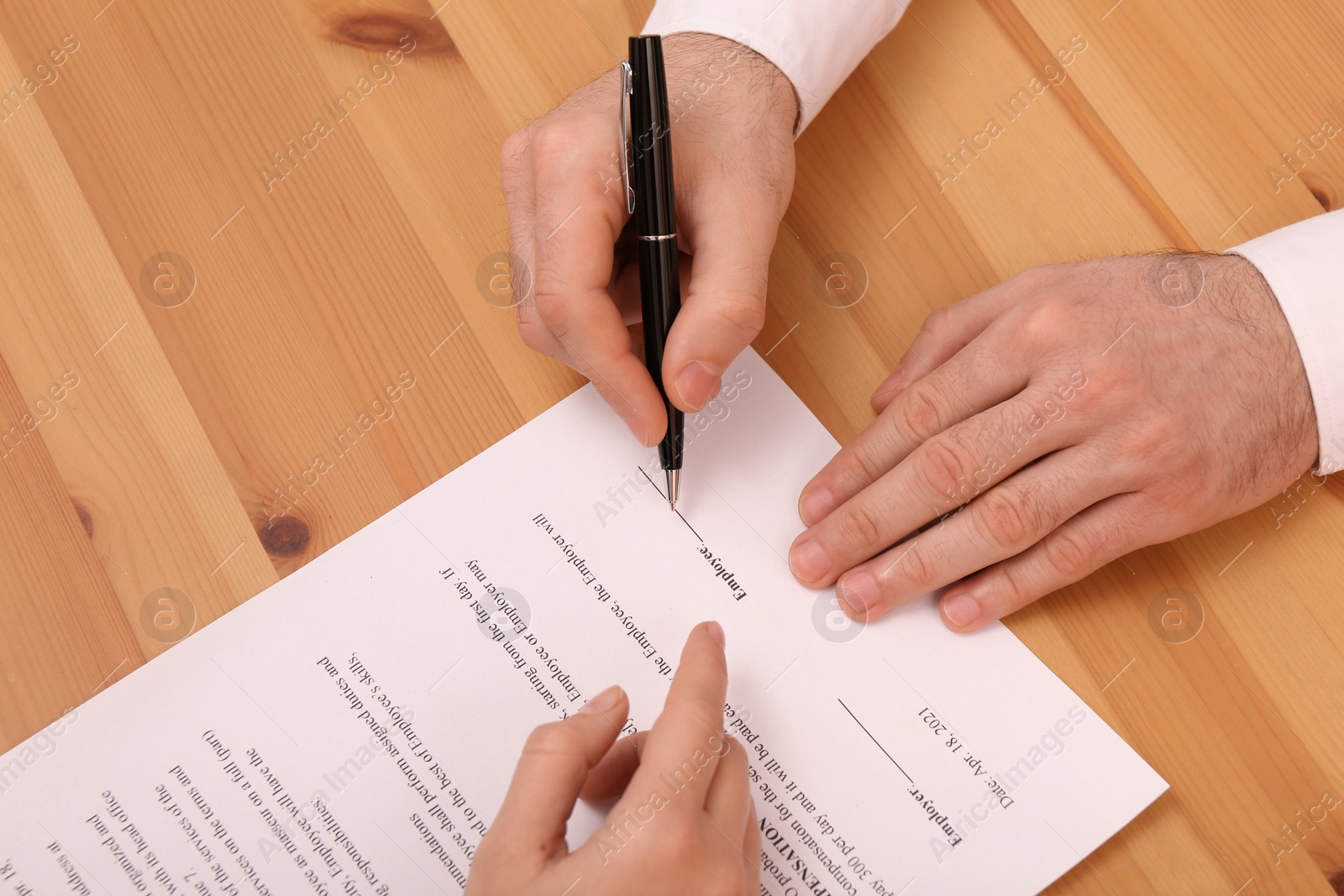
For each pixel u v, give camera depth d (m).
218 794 0.52
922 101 0.64
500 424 0.58
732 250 0.51
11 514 0.57
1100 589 0.56
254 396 0.58
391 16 0.65
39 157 0.62
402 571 0.55
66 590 0.56
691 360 0.51
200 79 0.64
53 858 0.51
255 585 0.56
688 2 0.60
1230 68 0.65
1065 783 0.53
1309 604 0.56
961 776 0.53
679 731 0.45
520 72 0.64
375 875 0.51
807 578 0.55
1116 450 0.52
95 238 0.61
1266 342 0.53
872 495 0.54
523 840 0.43
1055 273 0.57
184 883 0.51
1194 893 0.52
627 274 0.59
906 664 0.54
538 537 0.56
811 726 0.53
